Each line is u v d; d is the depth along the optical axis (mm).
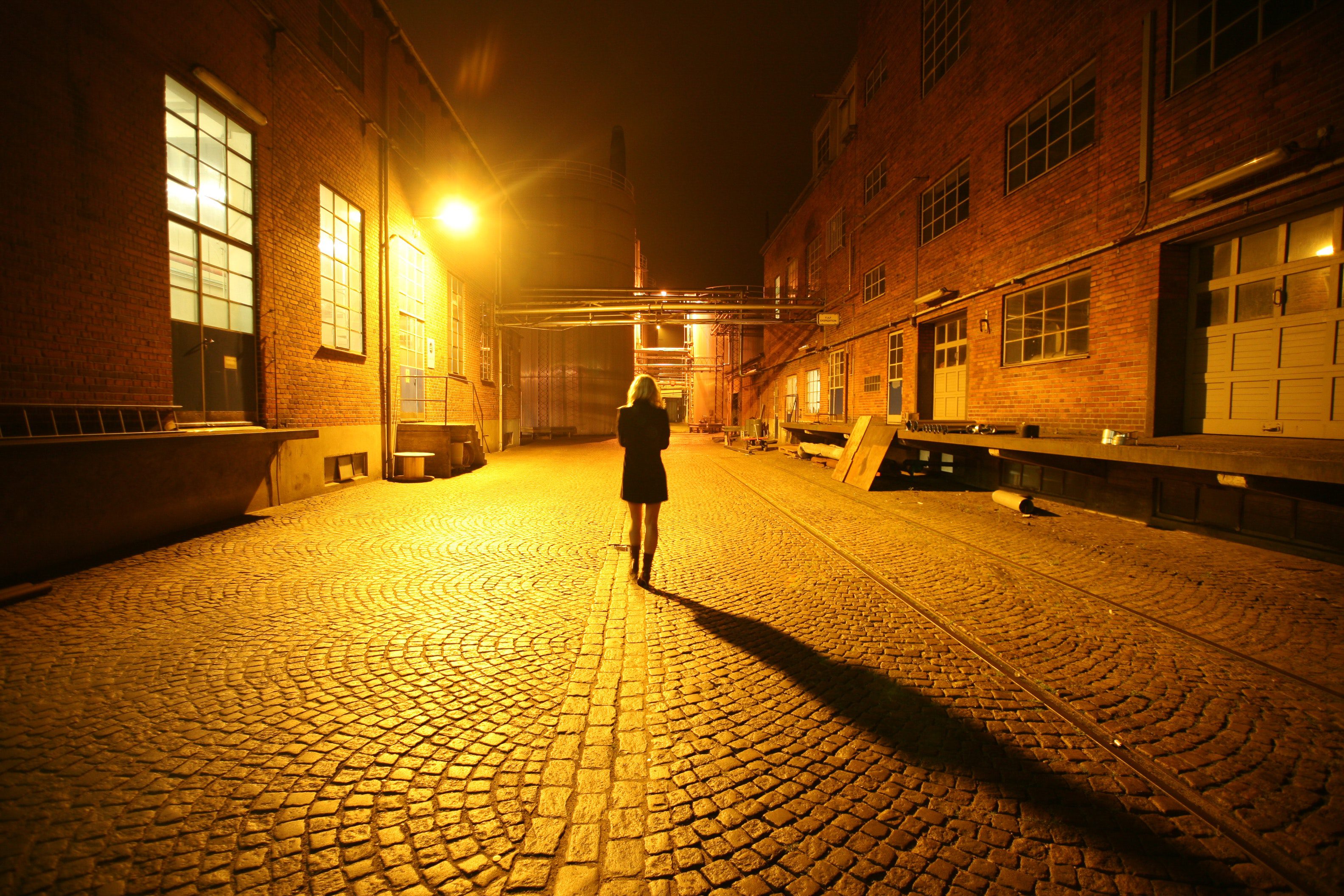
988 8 10227
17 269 4535
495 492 9430
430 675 2961
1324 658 3293
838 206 18125
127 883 1610
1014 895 1643
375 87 10625
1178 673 3115
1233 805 2051
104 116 5250
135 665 2979
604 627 3652
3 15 4426
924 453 12453
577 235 30641
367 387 10258
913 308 13062
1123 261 7336
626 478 4617
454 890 1621
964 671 3135
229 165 6984
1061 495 8562
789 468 14484
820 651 3377
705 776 2170
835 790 2105
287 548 5422
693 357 41719
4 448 3932
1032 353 9180
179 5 6098
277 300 7773
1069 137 8391
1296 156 5285
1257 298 6086
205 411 6613
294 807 1946
